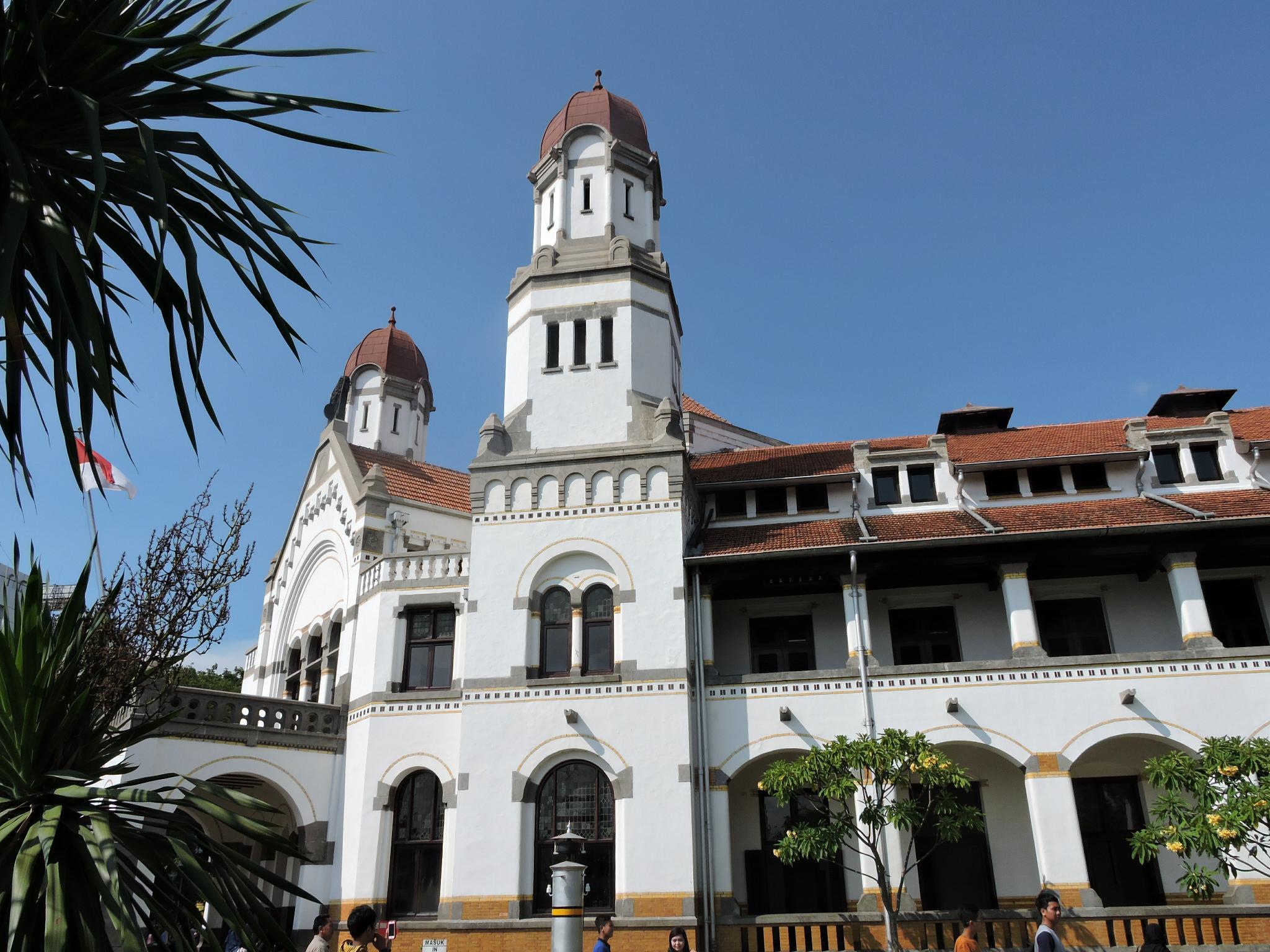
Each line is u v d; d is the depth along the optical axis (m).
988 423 30.03
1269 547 22.23
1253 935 19.38
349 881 23.48
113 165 9.13
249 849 27.30
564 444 25.88
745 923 20.80
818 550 22.81
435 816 23.83
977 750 23.67
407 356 42.00
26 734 9.45
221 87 9.23
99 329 8.21
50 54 8.74
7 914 8.68
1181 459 25.41
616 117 30.30
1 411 8.89
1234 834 15.21
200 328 9.02
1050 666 21.72
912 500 26.23
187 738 23.16
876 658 24.44
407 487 30.44
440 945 21.48
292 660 30.77
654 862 21.22
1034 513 24.61
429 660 25.50
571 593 24.17
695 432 37.78
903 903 20.67
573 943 14.45
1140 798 22.89
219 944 9.06
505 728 22.95
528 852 22.02
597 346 26.83
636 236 29.11
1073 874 20.09
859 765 18.69
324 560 30.33
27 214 7.74
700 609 23.66
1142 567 23.69
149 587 15.23
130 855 9.77
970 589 24.73
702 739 22.36
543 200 30.28
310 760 24.95
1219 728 20.73
